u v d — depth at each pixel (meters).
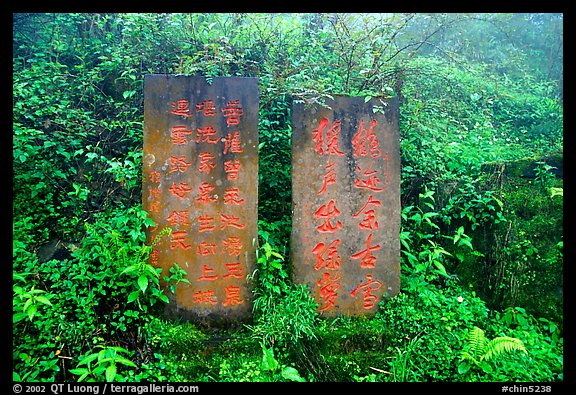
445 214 5.18
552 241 4.97
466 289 5.01
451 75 6.92
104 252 4.04
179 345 3.96
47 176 4.75
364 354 4.11
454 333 4.24
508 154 6.02
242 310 4.30
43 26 5.66
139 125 5.34
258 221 4.79
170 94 4.30
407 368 4.02
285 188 5.22
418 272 4.80
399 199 4.59
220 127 4.35
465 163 5.45
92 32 5.81
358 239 4.50
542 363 4.12
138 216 4.23
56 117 4.95
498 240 5.08
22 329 3.79
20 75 5.04
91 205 4.88
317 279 4.43
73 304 4.02
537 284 4.88
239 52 5.64
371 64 5.49
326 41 6.08
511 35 8.84
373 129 4.58
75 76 5.36
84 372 3.36
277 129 5.43
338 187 4.50
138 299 4.02
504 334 4.47
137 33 5.57
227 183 4.33
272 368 3.59
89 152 5.07
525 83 8.09
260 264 4.36
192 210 4.28
